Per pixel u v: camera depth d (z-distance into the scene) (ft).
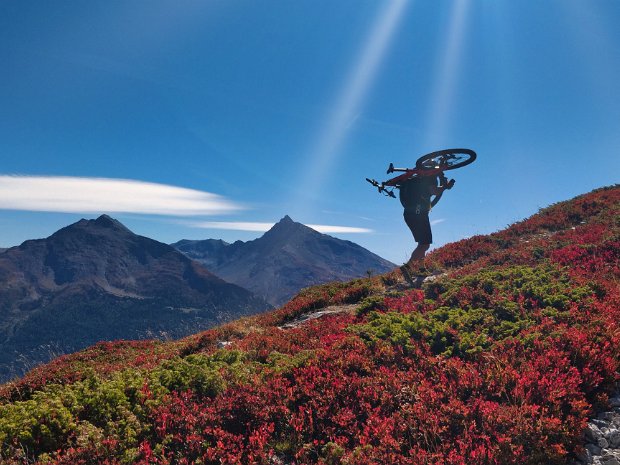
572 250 19.12
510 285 15.23
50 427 8.34
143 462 7.39
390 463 7.27
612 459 7.07
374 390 9.41
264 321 20.47
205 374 10.53
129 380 10.29
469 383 9.29
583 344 9.86
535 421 7.73
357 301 20.93
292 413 8.91
